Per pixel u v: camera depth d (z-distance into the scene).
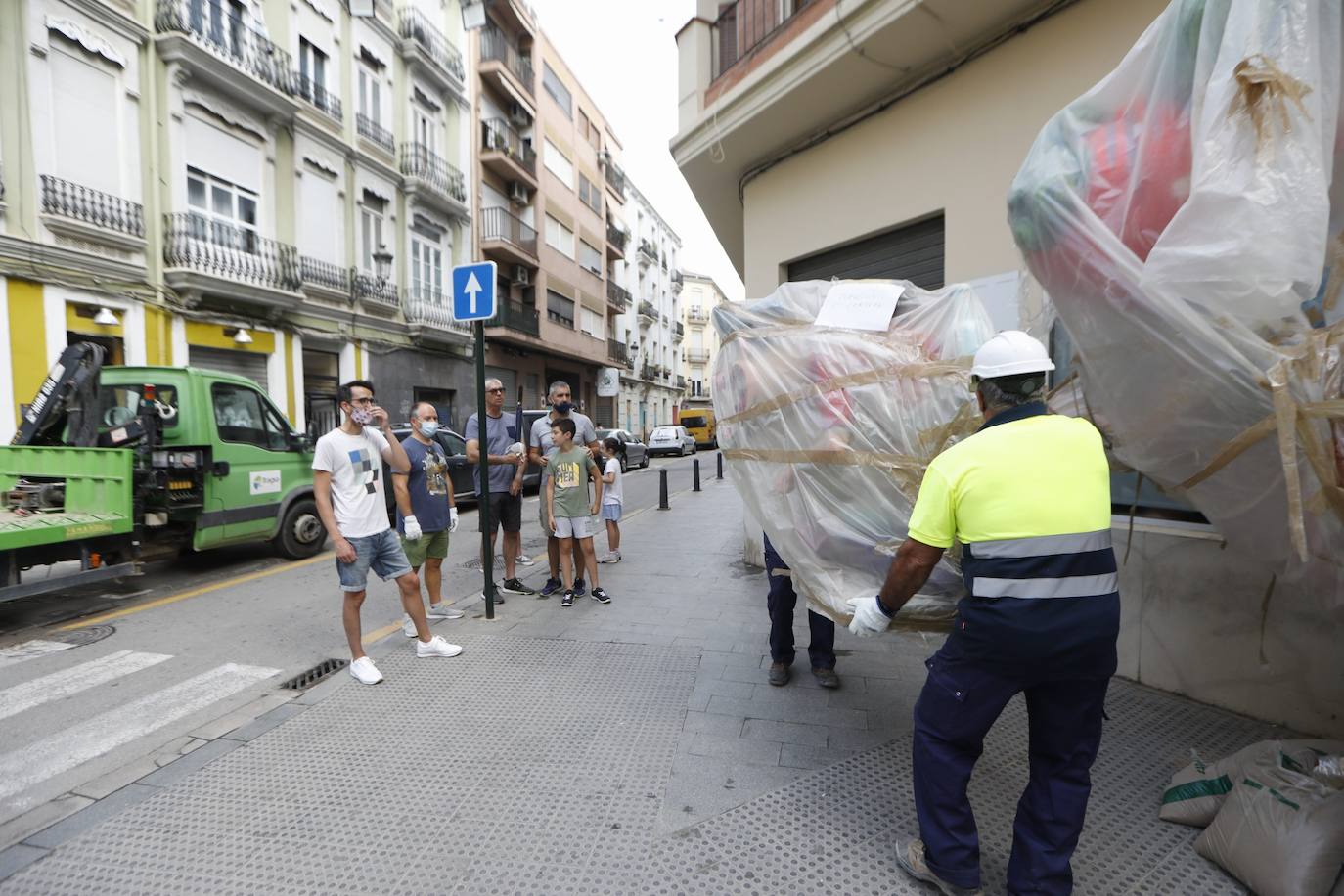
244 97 12.98
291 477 7.34
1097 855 2.17
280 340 14.12
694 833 2.33
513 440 6.05
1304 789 1.98
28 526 4.75
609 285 34.44
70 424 5.75
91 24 10.43
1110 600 1.80
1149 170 1.82
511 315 22.75
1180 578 3.31
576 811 2.48
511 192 23.97
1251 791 2.07
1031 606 1.77
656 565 6.79
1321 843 1.82
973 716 1.91
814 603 2.54
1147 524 3.45
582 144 30.47
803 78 4.97
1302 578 2.01
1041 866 1.89
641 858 2.21
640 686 3.64
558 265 27.61
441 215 19.81
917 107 4.84
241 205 13.24
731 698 3.46
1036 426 1.87
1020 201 2.10
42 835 2.38
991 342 1.96
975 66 4.38
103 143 10.68
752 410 2.72
